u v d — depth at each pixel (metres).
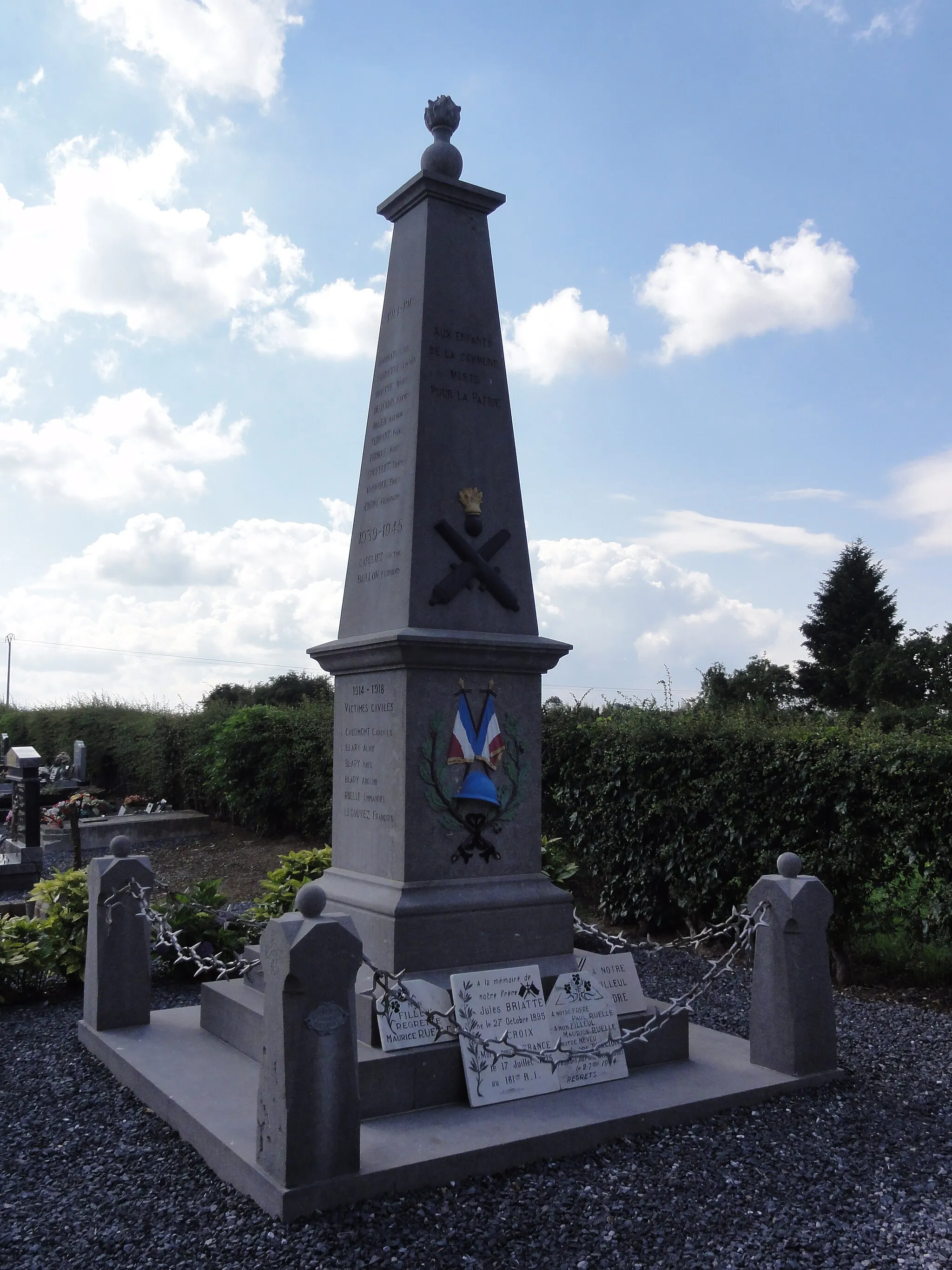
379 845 5.62
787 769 8.33
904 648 40.66
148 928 6.12
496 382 6.21
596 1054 5.05
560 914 5.70
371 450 6.29
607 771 9.93
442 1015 4.59
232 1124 4.36
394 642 5.40
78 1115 4.87
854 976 8.14
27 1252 3.55
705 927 9.34
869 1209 3.89
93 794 22.59
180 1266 3.43
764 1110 4.89
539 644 5.80
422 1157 4.05
